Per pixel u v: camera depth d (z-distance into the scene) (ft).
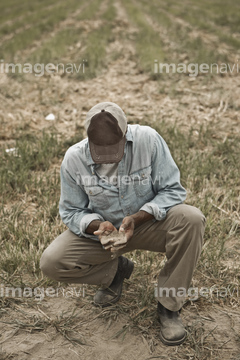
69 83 26.20
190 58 30.50
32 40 40.40
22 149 16.19
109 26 46.06
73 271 8.20
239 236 11.27
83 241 8.18
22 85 26.07
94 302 9.07
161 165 8.11
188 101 22.22
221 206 12.49
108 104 7.52
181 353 7.85
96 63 29.35
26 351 7.93
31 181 14.17
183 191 8.27
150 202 8.00
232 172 14.33
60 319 8.68
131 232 7.73
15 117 20.86
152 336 8.25
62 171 8.19
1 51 35.35
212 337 8.18
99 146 7.24
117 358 7.77
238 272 9.92
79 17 55.83
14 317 8.79
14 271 10.03
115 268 8.72
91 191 8.02
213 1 87.71
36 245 11.04
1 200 13.35
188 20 51.03
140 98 23.16
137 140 7.88
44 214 12.31
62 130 19.19
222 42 37.14
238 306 8.98
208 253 10.42
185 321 8.59
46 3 94.02
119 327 8.52
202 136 17.61
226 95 22.58
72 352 7.92
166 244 8.05
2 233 11.41
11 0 108.78
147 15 62.23
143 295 9.07
